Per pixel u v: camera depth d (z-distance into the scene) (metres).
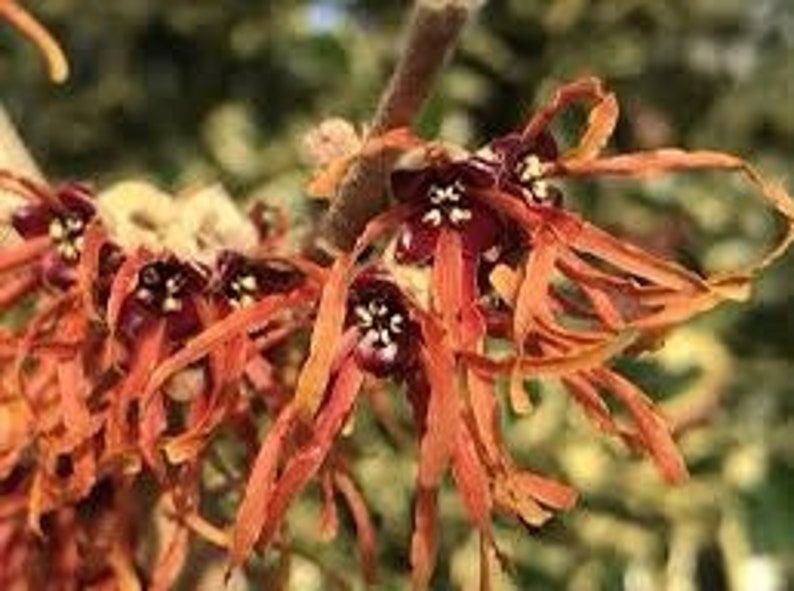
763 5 0.32
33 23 0.13
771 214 0.30
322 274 0.11
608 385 0.11
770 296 0.29
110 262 0.12
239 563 0.11
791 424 0.29
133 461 0.12
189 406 0.12
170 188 0.31
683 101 0.32
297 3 0.32
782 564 0.27
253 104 0.32
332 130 0.11
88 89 0.33
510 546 0.26
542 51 0.30
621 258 0.11
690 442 0.27
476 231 0.11
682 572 0.27
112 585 0.13
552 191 0.11
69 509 0.13
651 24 0.31
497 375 0.11
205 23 0.33
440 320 0.11
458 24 0.11
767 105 0.32
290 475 0.11
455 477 0.11
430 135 0.16
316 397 0.11
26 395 0.12
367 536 0.13
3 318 0.14
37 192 0.12
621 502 0.27
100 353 0.12
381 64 0.31
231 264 0.12
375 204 0.11
